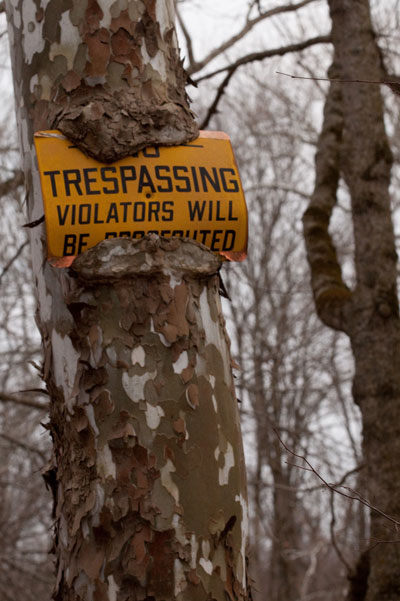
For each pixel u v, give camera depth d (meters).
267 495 15.46
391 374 5.56
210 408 2.47
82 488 2.42
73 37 2.57
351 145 5.99
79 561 2.41
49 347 2.55
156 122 2.50
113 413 2.40
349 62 6.02
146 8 2.60
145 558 2.35
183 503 2.39
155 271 2.44
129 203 2.44
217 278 2.59
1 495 11.64
